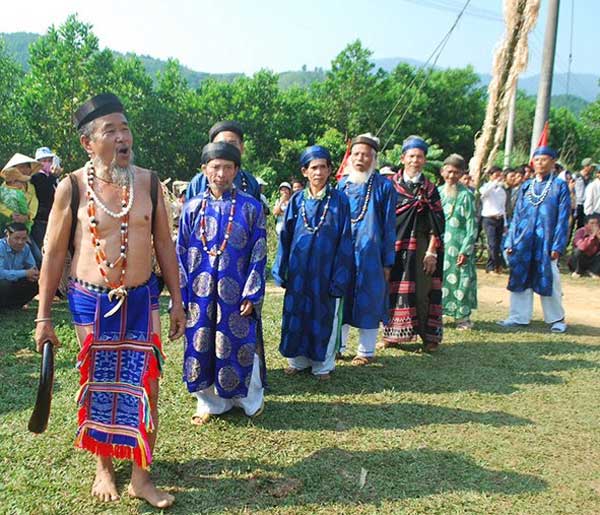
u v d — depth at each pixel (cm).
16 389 444
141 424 295
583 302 876
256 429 395
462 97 3180
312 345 482
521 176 1120
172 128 2502
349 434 393
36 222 770
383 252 523
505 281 1025
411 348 595
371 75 2947
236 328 388
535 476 347
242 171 456
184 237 399
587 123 3897
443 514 308
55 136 2291
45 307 292
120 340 299
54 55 2294
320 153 480
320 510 307
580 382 507
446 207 673
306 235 481
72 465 339
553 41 1205
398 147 1716
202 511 303
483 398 464
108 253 291
